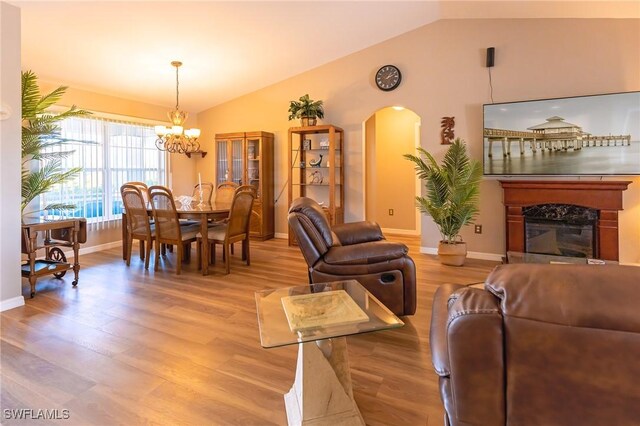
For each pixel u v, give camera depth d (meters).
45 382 1.81
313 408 1.43
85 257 4.66
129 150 5.55
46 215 4.40
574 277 0.92
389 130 6.63
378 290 2.52
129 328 2.47
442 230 4.30
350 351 2.16
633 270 0.90
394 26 4.57
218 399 1.69
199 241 3.97
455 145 4.24
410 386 1.80
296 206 2.59
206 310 2.81
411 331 2.43
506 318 0.93
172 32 3.85
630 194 3.79
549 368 0.91
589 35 3.88
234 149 5.95
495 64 4.32
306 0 3.63
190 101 6.13
